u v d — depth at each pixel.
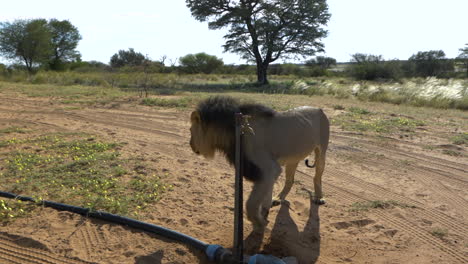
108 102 18.06
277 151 4.98
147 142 10.23
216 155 8.98
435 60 56.81
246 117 4.25
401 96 20.78
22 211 5.42
